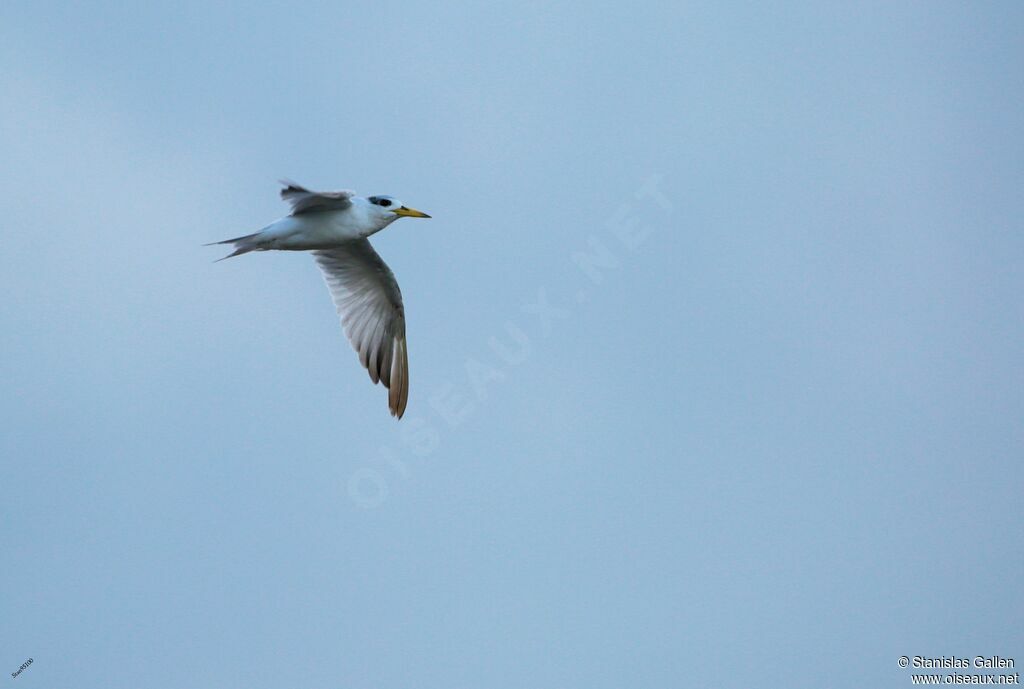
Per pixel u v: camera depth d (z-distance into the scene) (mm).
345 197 14656
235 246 16125
